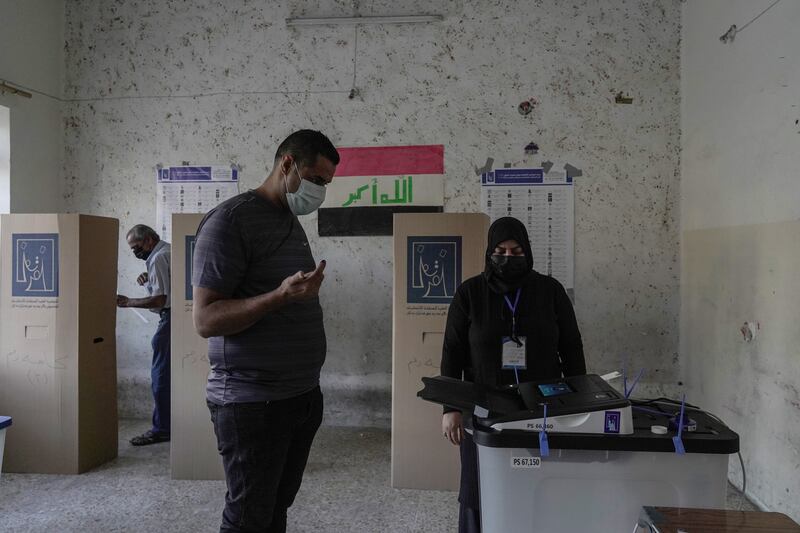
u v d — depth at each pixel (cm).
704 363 318
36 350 300
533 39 363
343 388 383
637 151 356
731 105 285
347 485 288
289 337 152
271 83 383
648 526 114
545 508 127
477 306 180
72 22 397
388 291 378
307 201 162
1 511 256
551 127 362
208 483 287
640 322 358
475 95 368
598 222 360
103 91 397
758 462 258
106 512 255
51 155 393
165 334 346
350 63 377
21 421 301
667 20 353
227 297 146
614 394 130
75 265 299
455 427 175
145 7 391
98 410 312
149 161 394
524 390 138
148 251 350
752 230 264
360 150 377
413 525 246
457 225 279
